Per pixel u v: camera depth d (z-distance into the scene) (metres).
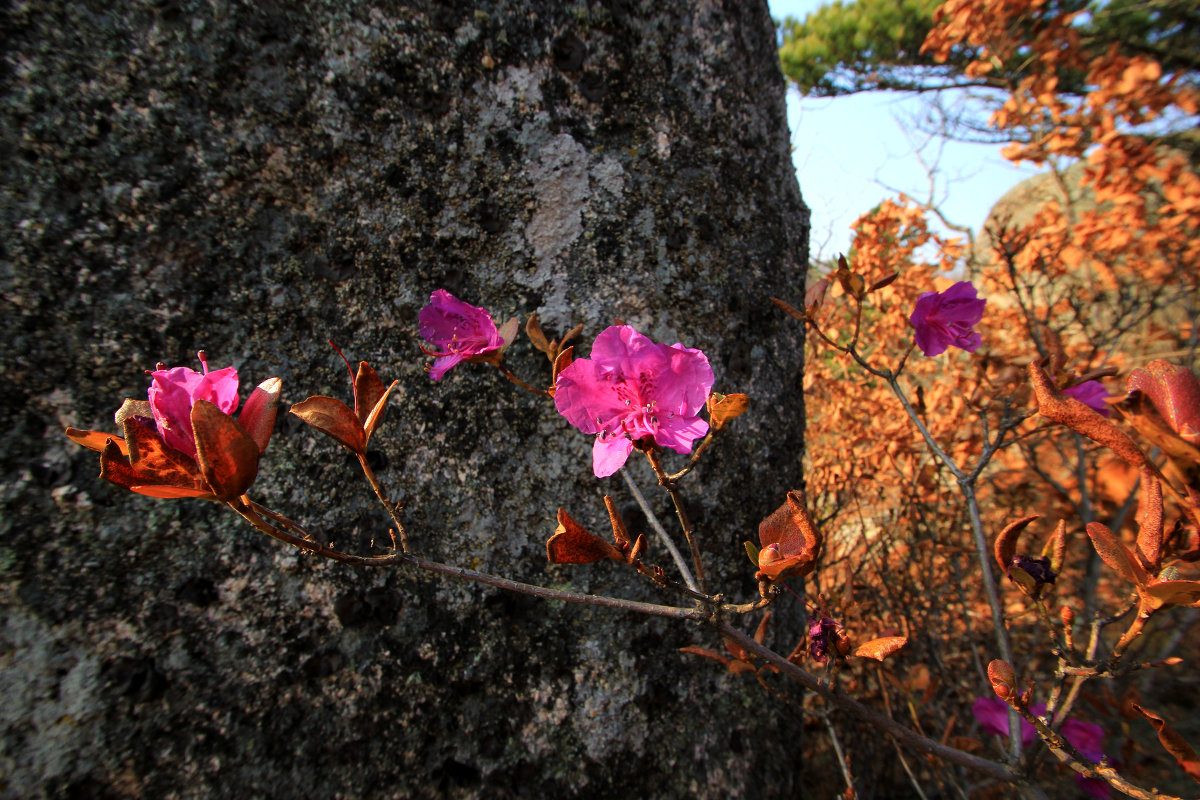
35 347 0.20
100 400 0.21
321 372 0.23
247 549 0.22
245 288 0.22
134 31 0.21
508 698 0.24
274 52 0.23
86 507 0.20
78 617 0.20
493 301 0.25
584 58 0.26
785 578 0.14
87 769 0.20
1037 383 0.14
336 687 0.22
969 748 0.28
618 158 0.26
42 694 0.20
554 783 0.24
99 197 0.21
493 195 0.25
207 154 0.22
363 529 0.23
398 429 0.24
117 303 0.21
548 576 0.25
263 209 0.23
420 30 0.24
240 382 0.22
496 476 0.25
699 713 0.26
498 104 0.25
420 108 0.24
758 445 0.28
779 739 0.28
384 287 0.24
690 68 0.28
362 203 0.24
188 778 0.20
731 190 0.28
